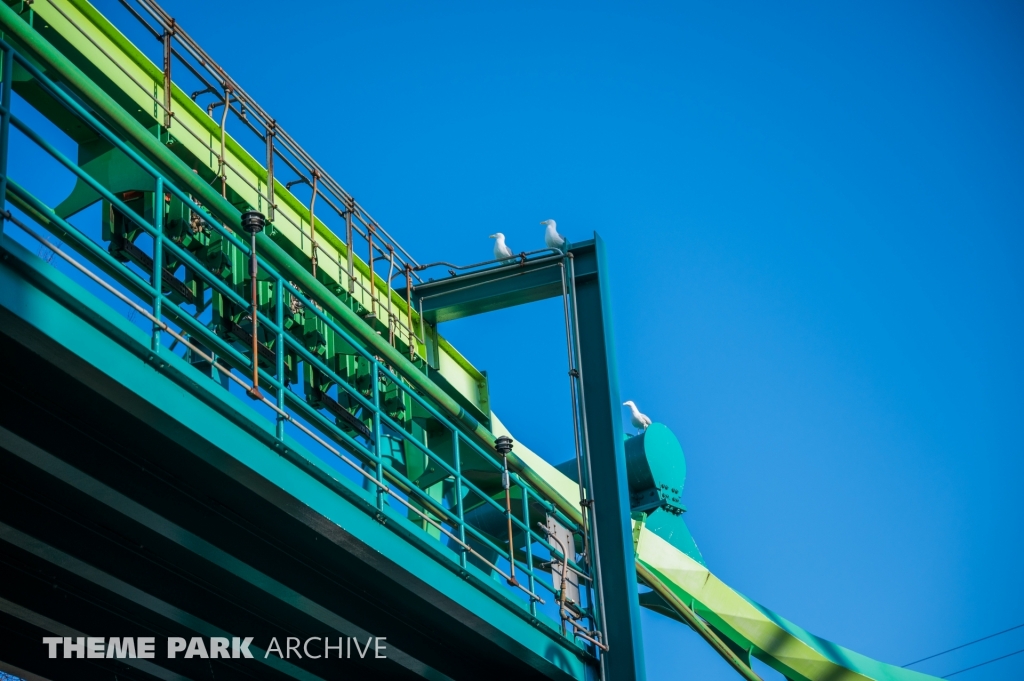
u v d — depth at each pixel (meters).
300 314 21.00
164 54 18.83
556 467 31.41
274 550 15.76
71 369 12.64
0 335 12.24
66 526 14.29
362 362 22.58
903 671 34.00
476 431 24.08
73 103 13.41
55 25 17.39
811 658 32.69
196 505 14.70
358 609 16.94
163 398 13.45
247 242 19.52
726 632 32.62
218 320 19.39
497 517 28.08
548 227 23.44
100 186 13.42
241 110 20.44
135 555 14.98
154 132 18.72
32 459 13.14
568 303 23.16
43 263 12.34
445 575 17.34
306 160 21.41
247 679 17.27
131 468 14.03
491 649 18.67
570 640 19.84
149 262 18.25
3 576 14.63
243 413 14.32
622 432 22.34
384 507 16.23
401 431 17.50
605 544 21.42
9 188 12.52
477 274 24.00
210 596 15.87
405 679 18.39
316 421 16.70
